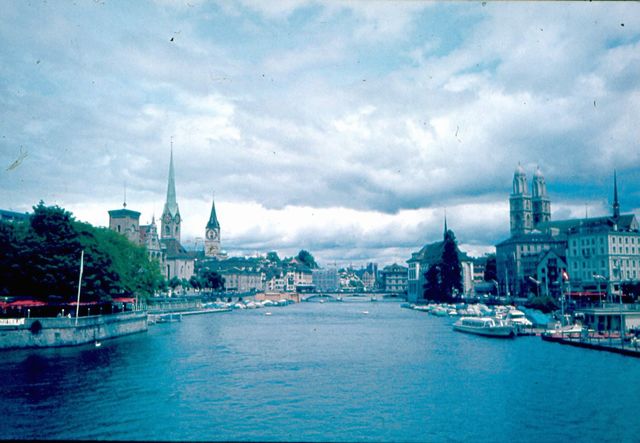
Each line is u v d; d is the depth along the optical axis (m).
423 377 83.94
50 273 108.19
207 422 61.03
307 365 94.25
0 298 112.75
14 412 62.81
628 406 67.12
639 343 109.25
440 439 56.78
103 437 55.78
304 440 56.12
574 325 139.12
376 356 104.69
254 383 79.38
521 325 145.25
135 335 135.50
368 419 62.69
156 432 57.56
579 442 55.84
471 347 117.25
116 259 129.50
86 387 74.19
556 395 72.38
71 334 107.88
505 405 68.00
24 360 91.88
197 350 110.44
